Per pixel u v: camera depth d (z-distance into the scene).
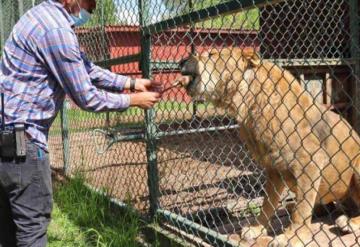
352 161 4.28
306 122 3.96
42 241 3.08
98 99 2.90
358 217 4.29
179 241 3.84
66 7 2.96
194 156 6.14
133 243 4.02
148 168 4.38
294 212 3.96
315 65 6.45
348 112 6.73
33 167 2.93
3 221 3.24
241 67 4.06
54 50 2.79
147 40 4.27
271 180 4.19
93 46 5.93
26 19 2.89
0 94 2.88
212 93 4.16
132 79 3.48
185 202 5.04
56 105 3.00
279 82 3.96
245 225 4.26
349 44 7.17
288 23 6.45
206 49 4.48
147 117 4.35
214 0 3.81
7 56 2.91
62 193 5.49
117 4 5.12
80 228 4.65
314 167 3.95
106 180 5.97
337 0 7.54
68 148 6.71
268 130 3.96
